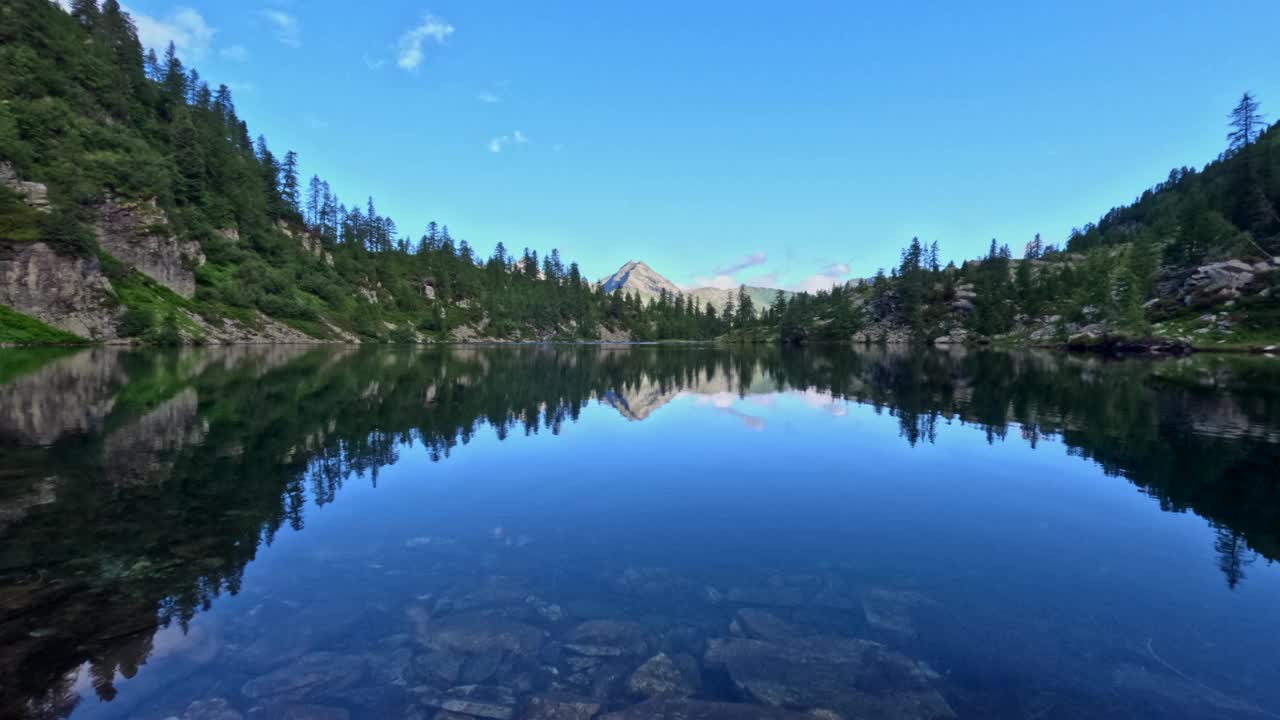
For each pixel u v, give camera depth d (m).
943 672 6.27
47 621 7.05
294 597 7.88
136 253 99.62
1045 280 153.50
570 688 6.00
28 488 12.93
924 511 12.06
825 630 7.18
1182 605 7.79
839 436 21.14
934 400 31.22
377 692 5.86
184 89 170.62
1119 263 144.75
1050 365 57.75
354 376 43.50
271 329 117.06
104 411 23.86
